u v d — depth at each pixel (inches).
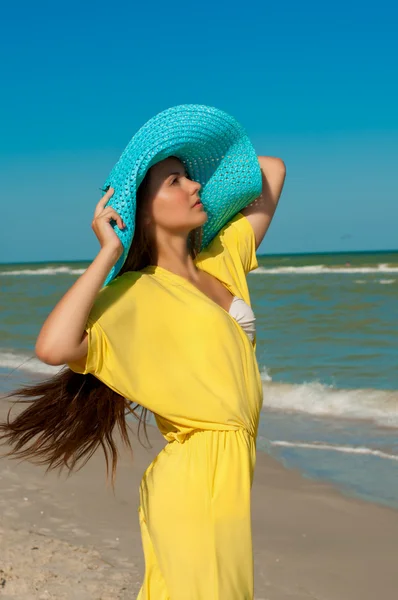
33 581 171.0
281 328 678.5
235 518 100.7
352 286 1189.7
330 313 774.5
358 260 2755.9
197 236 122.7
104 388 112.0
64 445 113.9
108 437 114.3
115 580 173.9
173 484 102.1
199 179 124.6
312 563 194.2
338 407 376.8
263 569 191.0
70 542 200.2
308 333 635.5
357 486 259.1
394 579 183.2
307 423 351.6
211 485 101.3
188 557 99.5
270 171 136.4
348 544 207.3
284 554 201.0
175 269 115.0
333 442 316.5
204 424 103.7
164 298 105.8
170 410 103.7
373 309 791.1
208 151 121.4
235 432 104.1
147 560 105.8
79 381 111.7
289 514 234.1
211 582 98.4
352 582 181.9
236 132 123.1
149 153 109.1
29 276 2256.4
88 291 96.3
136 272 108.7
